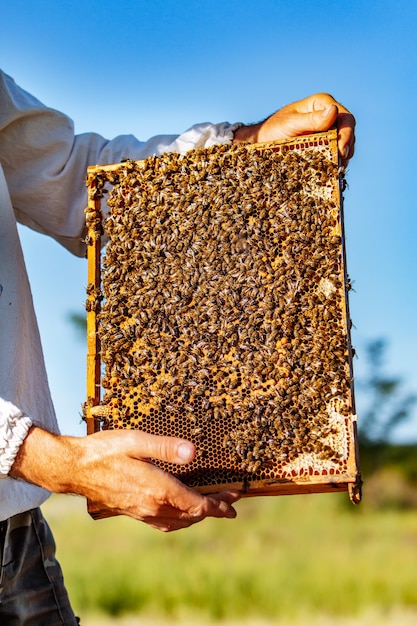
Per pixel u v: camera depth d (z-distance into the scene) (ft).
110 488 9.00
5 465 9.18
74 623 11.57
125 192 10.53
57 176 12.37
